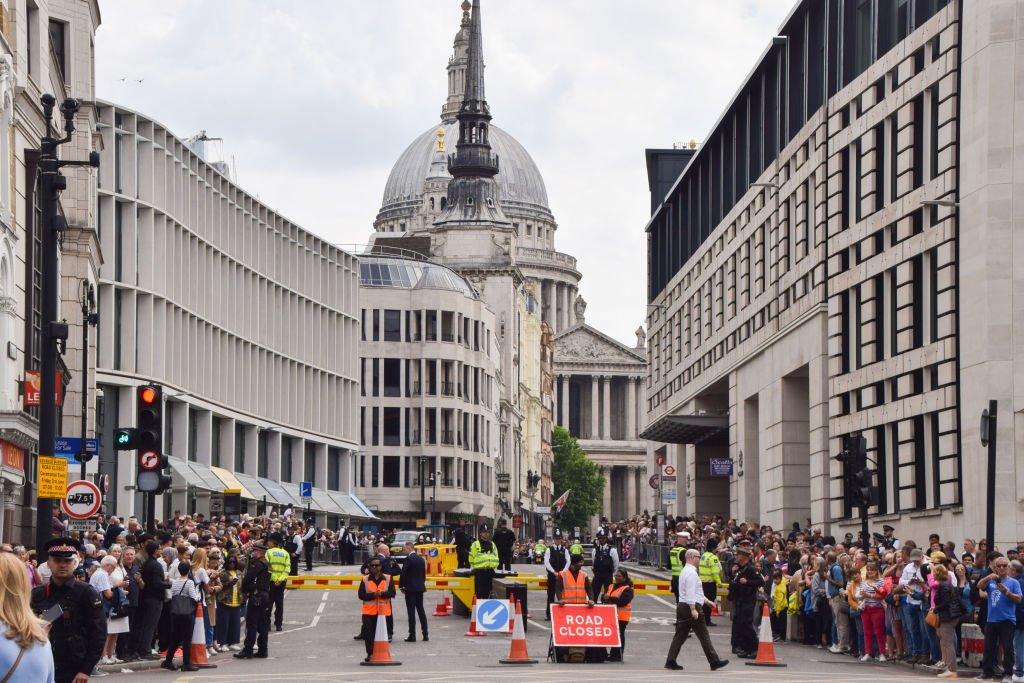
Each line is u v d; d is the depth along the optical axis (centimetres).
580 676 2878
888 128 5431
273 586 4316
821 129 6141
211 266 8919
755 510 7481
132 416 7675
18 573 1091
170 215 8112
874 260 5531
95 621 1661
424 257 17500
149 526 3250
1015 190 4462
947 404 4762
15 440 4225
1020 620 2930
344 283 11769
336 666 3195
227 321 9281
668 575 6500
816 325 6131
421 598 3903
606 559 4353
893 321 5416
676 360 9606
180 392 8256
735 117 7856
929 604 3309
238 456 9662
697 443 8962
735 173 7825
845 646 3719
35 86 4778
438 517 14662
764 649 3331
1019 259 4453
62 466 2856
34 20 4928
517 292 19388
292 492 10431
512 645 3281
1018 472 4400
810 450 6259
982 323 4497
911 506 5131
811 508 6194
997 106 4488
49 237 2880
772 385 6900
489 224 19262
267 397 10144
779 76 6950
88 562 3119
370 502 14400
